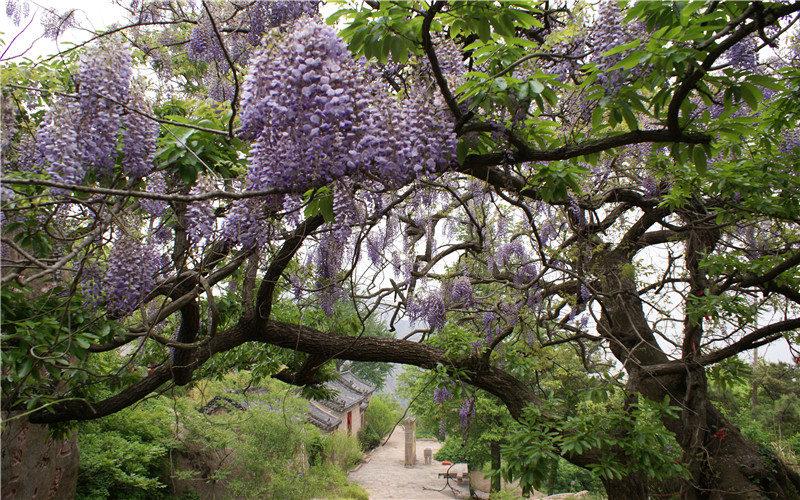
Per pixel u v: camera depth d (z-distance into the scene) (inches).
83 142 86.2
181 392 358.6
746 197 155.1
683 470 138.7
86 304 103.0
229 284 199.6
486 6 84.4
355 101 74.0
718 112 121.3
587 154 105.0
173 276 116.9
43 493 214.7
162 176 105.4
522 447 136.7
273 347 231.5
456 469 815.7
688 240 189.3
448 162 93.0
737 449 197.9
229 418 401.1
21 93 106.0
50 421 146.3
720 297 159.2
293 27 75.9
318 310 221.9
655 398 204.2
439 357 169.2
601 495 382.9
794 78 111.1
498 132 96.3
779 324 168.1
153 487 351.3
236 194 75.3
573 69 115.0
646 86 97.7
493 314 197.3
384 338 171.5
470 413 207.8
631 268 191.0
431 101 87.9
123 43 90.4
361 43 86.7
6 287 99.8
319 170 75.1
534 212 176.4
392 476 753.0
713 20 91.5
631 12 84.4
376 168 81.4
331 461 624.7
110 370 157.6
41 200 100.0
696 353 189.5
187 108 126.4
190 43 135.0
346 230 92.5
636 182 192.9
